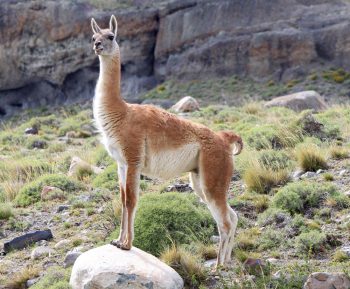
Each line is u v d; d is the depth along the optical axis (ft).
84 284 94.63
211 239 118.93
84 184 161.17
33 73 393.09
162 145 101.14
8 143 243.81
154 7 395.75
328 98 321.73
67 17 385.29
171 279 95.81
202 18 385.70
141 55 394.32
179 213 120.98
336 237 114.73
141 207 121.90
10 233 134.92
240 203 133.39
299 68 357.20
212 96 350.64
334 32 358.43
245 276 102.32
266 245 115.14
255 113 248.11
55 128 270.87
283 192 130.93
